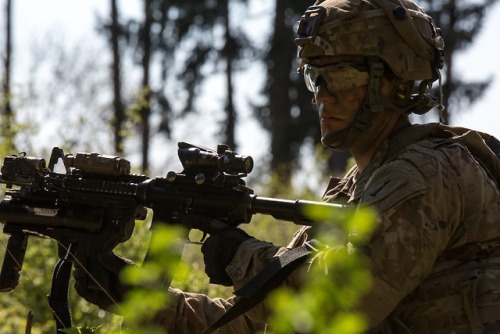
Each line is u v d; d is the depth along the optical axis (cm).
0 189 1467
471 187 761
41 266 1493
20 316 1504
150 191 815
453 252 762
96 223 819
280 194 2989
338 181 855
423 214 738
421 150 761
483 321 741
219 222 793
